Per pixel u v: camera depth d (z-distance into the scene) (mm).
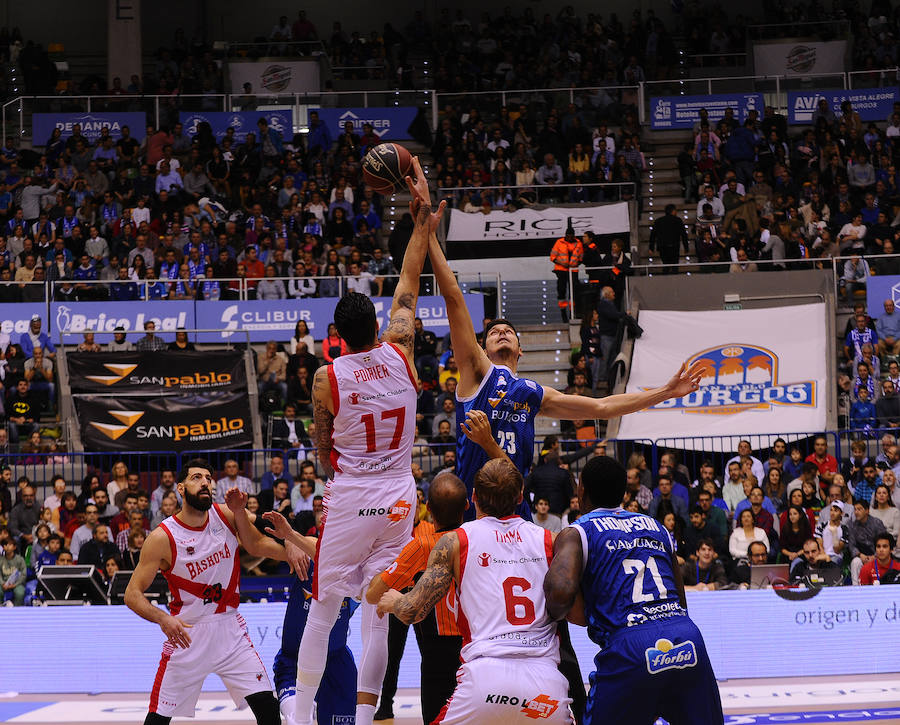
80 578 11805
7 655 11383
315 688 6531
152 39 32781
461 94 27281
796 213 23078
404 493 6141
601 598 5660
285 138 26688
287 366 18453
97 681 11336
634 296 20812
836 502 13562
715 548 13133
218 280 20562
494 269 22719
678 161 25344
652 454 14602
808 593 11547
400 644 9188
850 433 16625
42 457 16422
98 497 14234
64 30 32469
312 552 7578
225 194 24688
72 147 25484
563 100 27297
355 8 33125
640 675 5461
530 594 5656
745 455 15047
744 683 11141
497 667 5461
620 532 5758
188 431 17406
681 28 31312
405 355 6230
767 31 28906
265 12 32969
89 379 17844
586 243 21281
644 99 27172
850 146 25016
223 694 11070
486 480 5859
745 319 19844
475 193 23531
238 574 7625
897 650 11547
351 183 24609
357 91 27859
